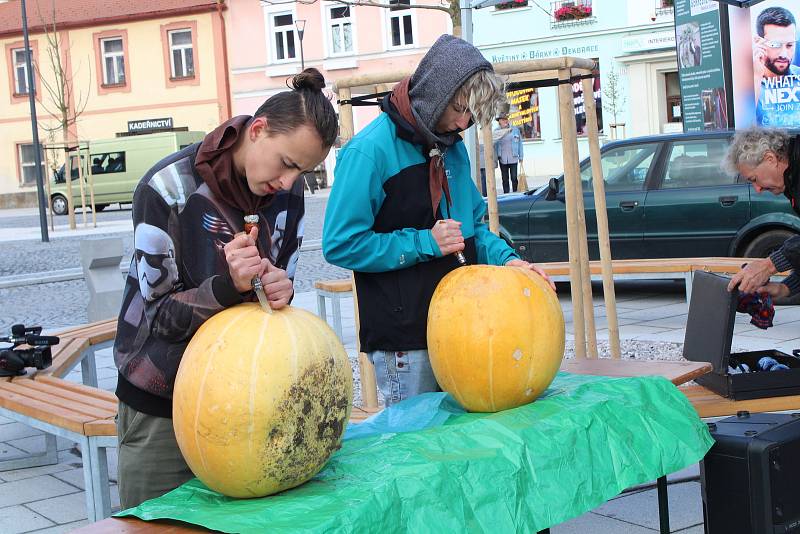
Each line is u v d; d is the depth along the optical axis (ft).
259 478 7.47
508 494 8.39
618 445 9.55
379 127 10.74
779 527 10.39
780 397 13.73
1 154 151.12
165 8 140.77
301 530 6.84
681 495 15.19
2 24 148.66
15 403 16.02
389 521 7.47
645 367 12.29
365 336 11.28
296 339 7.62
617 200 32.76
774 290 14.25
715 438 10.69
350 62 132.67
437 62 10.28
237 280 7.82
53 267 54.70
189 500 7.89
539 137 110.22
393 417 9.96
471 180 11.69
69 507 16.39
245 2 137.39
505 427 9.00
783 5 40.81
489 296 9.56
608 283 18.45
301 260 52.47
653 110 106.32
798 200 13.87
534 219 34.24
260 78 138.41
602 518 14.32
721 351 13.87
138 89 144.36
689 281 27.61
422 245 10.54
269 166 8.05
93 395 16.52
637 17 104.68
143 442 8.92
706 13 41.52
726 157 14.55
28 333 19.40
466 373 9.49
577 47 108.06
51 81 147.84
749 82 42.80
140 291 8.54
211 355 7.50
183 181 8.38
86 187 116.67
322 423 7.65
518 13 109.81
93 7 145.89
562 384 10.77
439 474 8.02
